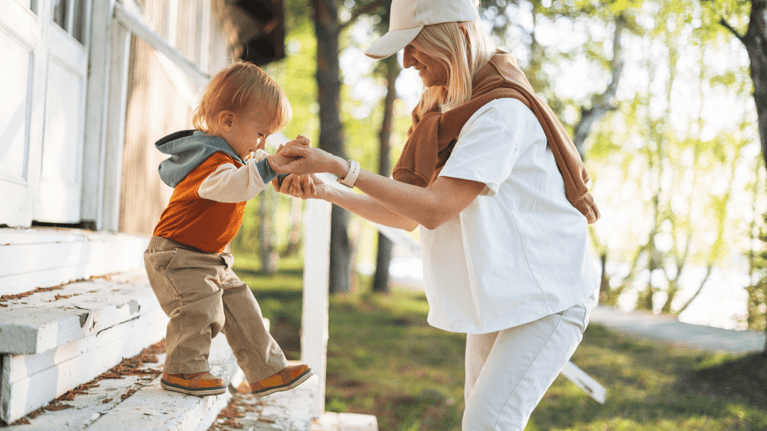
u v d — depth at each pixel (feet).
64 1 9.30
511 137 4.83
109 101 10.64
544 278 5.01
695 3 18.45
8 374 4.17
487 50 5.62
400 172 5.40
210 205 5.41
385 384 19.47
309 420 7.24
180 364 5.34
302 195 5.94
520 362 4.95
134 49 11.42
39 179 8.31
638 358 22.79
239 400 7.99
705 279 40.88
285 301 37.52
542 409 17.26
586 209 5.52
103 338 5.86
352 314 34.65
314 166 4.75
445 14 5.23
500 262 4.91
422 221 4.74
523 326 5.05
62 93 9.14
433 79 5.64
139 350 7.06
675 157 41.83
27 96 7.70
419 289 54.90
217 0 16.46
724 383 19.30
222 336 8.82
